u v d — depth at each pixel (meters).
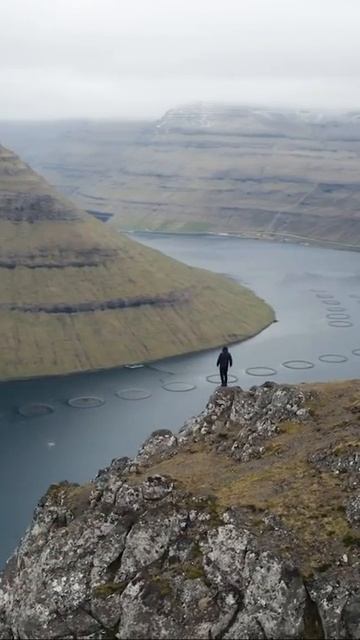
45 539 67.56
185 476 71.81
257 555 57.41
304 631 54.56
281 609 55.09
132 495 65.75
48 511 70.38
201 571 58.53
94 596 59.84
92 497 69.12
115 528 63.91
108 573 61.62
